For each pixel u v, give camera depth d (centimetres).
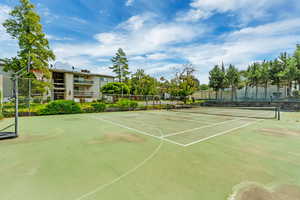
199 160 297
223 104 2381
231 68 2798
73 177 226
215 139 463
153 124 732
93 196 180
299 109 1697
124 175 234
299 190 195
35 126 657
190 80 2350
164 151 351
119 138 468
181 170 253
